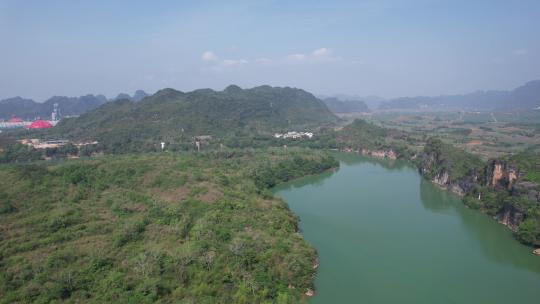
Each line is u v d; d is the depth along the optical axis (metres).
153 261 92.06
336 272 107.50
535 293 96.94
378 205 171.62
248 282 87.56
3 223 104.94
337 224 146.12
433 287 99.69
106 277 87.44
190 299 80.50
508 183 156.00
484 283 101.81
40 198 121.94
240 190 147.75
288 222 124.12
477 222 149.12
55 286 81.38
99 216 116.56
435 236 134.62
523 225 128.75
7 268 87.94
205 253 94.75
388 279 103.69
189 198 131.12
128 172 153.62
